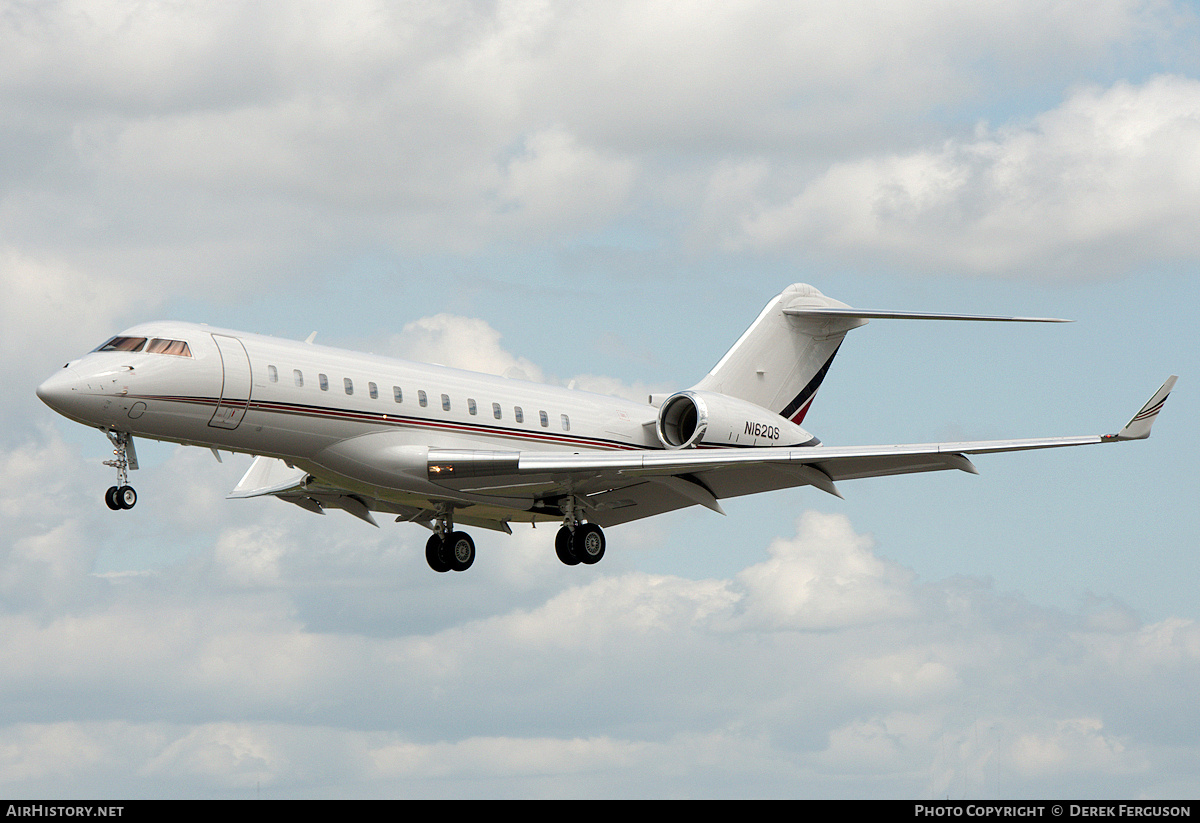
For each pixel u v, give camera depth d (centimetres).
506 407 8375
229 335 7344
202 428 7188
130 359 6969
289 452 7600
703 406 8812
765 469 8581
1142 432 7356
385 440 7762
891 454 7956
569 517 8856
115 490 7094
